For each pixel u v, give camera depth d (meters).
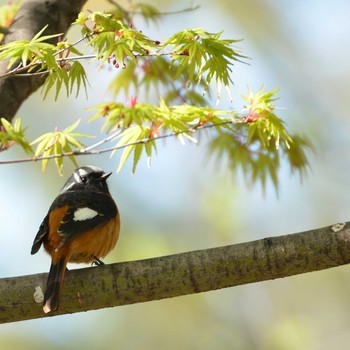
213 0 17.77
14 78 8.66
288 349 16.88
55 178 17.19
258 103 8.33
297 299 17.48
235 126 9.87
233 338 16.91
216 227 17.12
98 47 7.18
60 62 7.35
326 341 17.02
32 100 17.45
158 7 16.84
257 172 10.25
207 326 16.83
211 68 7.52
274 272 7.16
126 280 7.29
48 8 9.21
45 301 7.18
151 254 16.42
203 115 8.21
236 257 7.17
